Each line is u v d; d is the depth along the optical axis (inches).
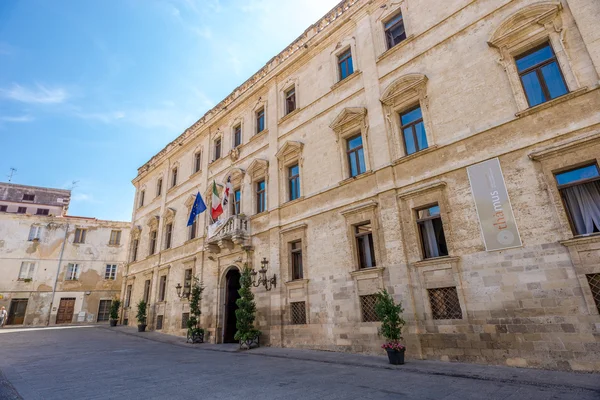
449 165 463.8
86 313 1429.6
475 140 446.9
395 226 497.4
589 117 369.1
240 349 603.5
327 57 693.3
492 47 459.2
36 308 1348.4
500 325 382.6
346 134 612.7
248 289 650.8
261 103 834.2
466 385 297.7
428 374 349.1
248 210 774.5
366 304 517.7
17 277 1350.9
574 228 366.0
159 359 500.4
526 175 398.3
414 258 471.5
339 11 700.7
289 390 291.7
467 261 421.4
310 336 571.8
